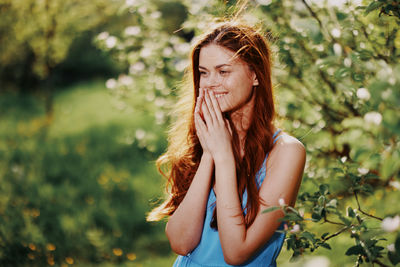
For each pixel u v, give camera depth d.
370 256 1.23
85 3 7.88
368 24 1.66
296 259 1.34
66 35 8.40
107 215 4.46
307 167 2.08
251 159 1.30
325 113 2.11
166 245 4.08
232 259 1.19
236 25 1.31
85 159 6.32
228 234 1.18
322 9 1.84
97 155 6.50
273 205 1.20
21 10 7.86
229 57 1.27
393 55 1.57
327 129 2.12
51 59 8.82
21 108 10.60
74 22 8.23
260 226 1.19
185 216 1.30
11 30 8.35
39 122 8.94
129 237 4.18
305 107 2.14
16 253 3.67
